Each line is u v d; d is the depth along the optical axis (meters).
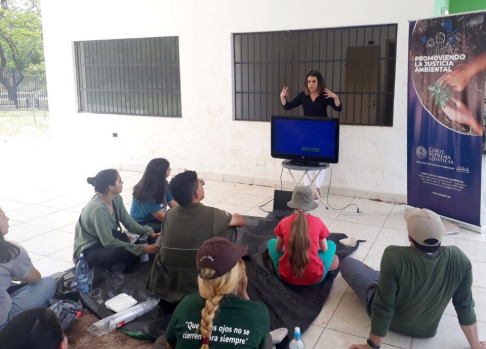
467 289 2.53
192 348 1.71
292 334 2.90
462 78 4.47
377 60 5.70
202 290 1.75
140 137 7.57
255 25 6.25
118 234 3.78
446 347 2.77
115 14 7.29
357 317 3.14
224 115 6.78
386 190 5.89
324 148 5.23
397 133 5.69
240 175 6.85
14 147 10.29
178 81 7.16
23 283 3.04
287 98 6.64
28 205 5.81
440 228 2.40
